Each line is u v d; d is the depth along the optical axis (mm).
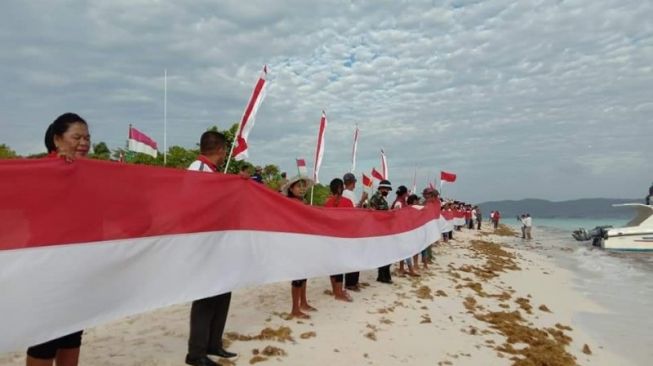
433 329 7195
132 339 5668
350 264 7723
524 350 6566
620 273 17359
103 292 3621
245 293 8961
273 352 5430
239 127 6035
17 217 3104
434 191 14875
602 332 8586
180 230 4379
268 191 5887
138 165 4008
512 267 17078
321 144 9031
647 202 31328
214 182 4902
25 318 3094
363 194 11477
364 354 5766
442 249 20688
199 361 4770
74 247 3412
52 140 3592
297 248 6355
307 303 8156
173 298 4223
